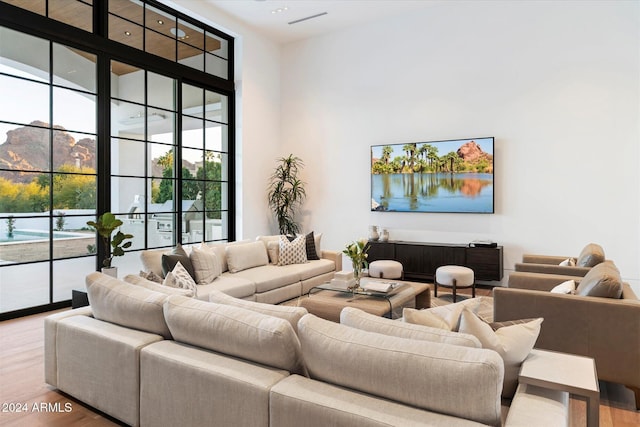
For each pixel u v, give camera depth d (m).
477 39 5.69
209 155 6.25
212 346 1.90
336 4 5.85
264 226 7.00
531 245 5.40
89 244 4.64
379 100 6.43
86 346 2.28
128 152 5.04
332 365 1.53
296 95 7.18
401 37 6.23
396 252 5.95
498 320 2.87
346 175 6.73
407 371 1.36
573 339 2.65
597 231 5.02
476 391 1.25
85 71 4.58
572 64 5.12
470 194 5.72
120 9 4.92
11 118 3.98
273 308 1.88
